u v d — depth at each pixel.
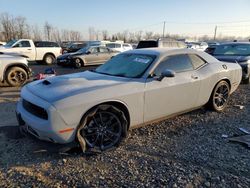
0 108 5.62
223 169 3.07
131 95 3.63
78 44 23.00
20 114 3.59
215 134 4.15
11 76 8.43
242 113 5.28
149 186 2.73
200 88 4.66
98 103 3.33
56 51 18.47
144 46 13.89
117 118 3.57
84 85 3.55
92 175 2.94
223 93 5.36
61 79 3.84
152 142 3.82
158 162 3.24
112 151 3.52
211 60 5.12
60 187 2.72
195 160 3.28
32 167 3.11
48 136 3.16
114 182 2.80
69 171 3.02
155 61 4.12
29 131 3.49
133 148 3.62
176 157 3.37
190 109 4.68
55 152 3.37
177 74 4.30
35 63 19.11
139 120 3.84
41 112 3.19
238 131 4.28
